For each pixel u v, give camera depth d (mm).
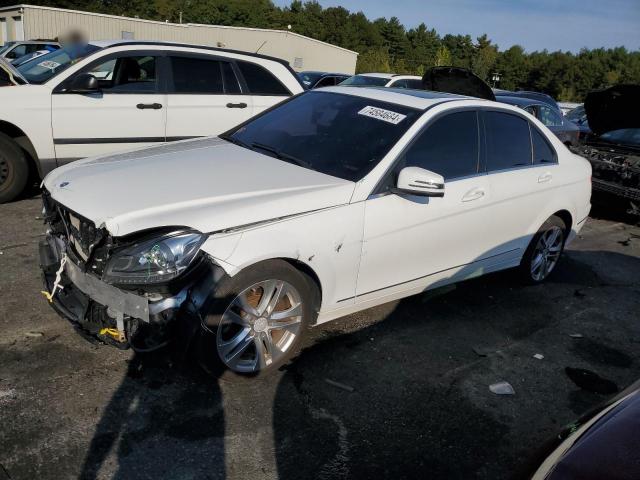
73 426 2814
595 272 6105
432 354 3924
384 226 3633
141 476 2572
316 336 3973
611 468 1837
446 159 4109
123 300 2863
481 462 2936
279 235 3125
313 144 3994
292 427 3006
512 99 11562
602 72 97812
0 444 2643
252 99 7215
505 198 4523
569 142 11977
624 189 8023
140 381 3221
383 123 4023
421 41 106125
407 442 3014
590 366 4051
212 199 3127
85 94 6195
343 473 2740
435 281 4250
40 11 26969
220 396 3178
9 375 3145
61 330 3643
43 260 3512
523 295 5180
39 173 6184
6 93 5844
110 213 2930
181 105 6742
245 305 3109
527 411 3420
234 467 2691
